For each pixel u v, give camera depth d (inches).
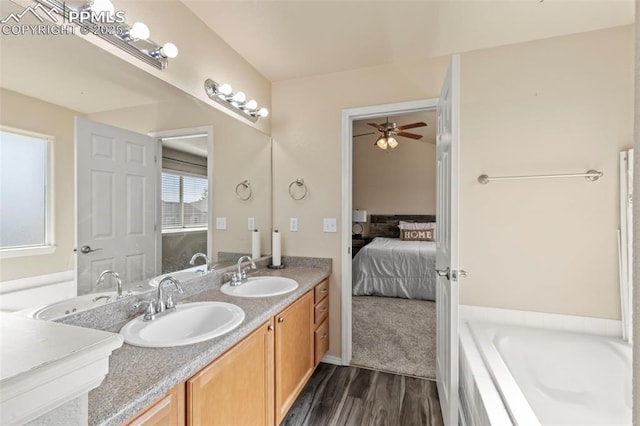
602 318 75.0
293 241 100.9
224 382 44.7
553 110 77.2
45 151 41.6
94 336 23.3
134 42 52.4
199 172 73.2
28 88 39.4
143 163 58.2
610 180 73.8
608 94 73.7
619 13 67.6
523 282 80.4
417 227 219.3
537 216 78.9
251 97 91.4
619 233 73.4
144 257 58.5
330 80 96.5
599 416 61.6
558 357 70.4
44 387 18.6
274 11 67.1
